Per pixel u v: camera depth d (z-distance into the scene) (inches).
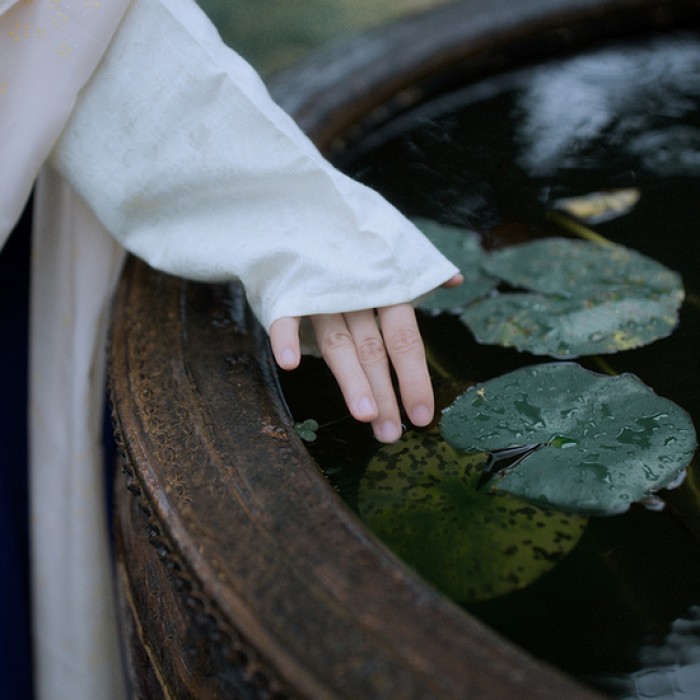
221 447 30.7
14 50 33.1
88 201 35.0
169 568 29.4
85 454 39.4
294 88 46.1
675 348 35.6
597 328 36.1
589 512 30.8
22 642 40.9
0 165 34.1
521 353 35.7
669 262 39.3
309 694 26.5
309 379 34.1
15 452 40.1
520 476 31.5
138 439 31.4
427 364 35.3
